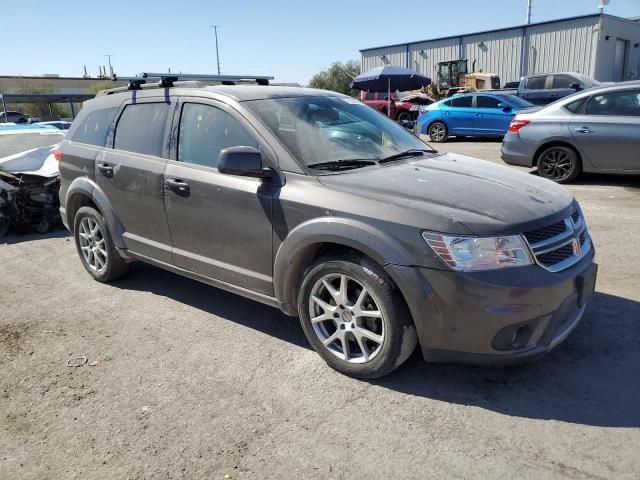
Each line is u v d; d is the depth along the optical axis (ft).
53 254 20.53
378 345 10.19
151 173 13.66
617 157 26.30
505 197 10.19
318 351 11.20
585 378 10.37
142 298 15.38
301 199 10.64
